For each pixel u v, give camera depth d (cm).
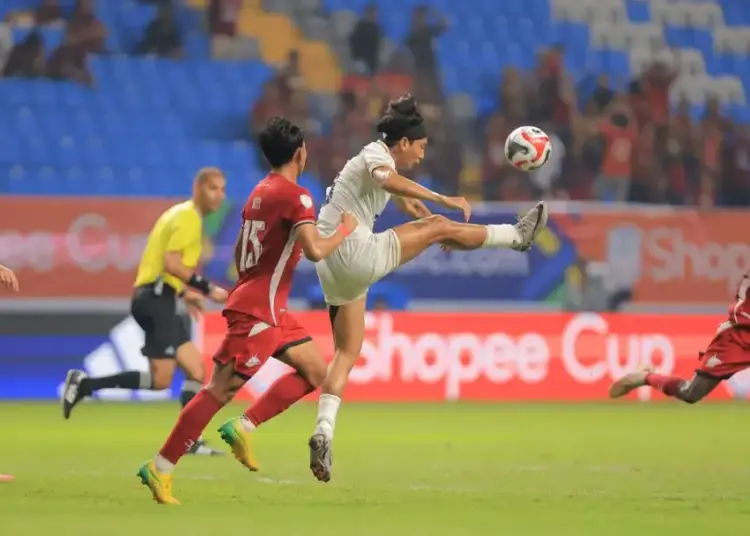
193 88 7462
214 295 3653
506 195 6994
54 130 7131
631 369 5956
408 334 5784
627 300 6000
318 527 2141
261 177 7212
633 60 8112
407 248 2670
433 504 2520
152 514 2305
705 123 7538
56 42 7388
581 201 7094
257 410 2670
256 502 2528
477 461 3488
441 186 6962
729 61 8200
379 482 2948
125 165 7119
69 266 5544
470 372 5838
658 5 8281
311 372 2706
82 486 2788
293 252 2450
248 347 2422
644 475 3148
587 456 3644
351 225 2481
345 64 7612
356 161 2703
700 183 7356
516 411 5359
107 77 7369
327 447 2558
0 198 5481
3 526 2112
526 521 2261
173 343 3747
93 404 5562
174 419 4859
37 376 5569
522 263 5950
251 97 7506
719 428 4675
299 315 5672
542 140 2847
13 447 3797
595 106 7531
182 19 7631
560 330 5909
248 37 7669
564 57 8050
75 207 5544
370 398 5738
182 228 3631
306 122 7175
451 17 8031
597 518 2316
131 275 5588
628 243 5978
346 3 7881
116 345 5594
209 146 7262
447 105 7606
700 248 6012
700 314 6006
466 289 5931
